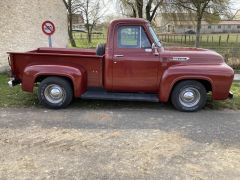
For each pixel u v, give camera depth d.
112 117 6.47
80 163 4.46
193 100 6.87
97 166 4.38
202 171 4.27
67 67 6.84
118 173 4.19
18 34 13.65
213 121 6.30
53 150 4.88
